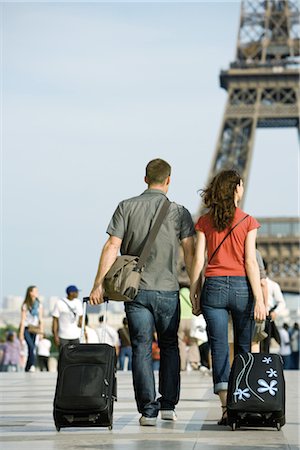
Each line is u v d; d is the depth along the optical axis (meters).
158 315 21.05
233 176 20.97
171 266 21.06
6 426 21.31
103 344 19.75
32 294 57.81
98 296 20.78
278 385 19.61
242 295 20.62
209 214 21.03
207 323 20.86
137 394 21.00
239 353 20.91
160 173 21.58
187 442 17.52
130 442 17.56
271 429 20.20
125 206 21.38
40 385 41.78
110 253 21.03
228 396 19.67
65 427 20.06
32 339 58.38
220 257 20.78
